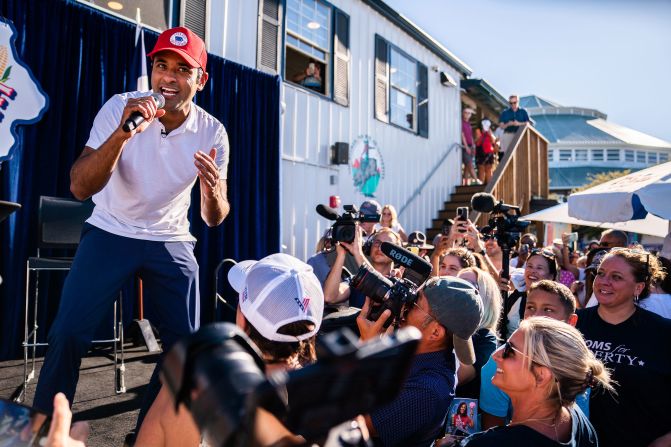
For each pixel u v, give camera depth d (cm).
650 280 268
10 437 69
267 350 133
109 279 218
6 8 453
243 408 50
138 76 538
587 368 170
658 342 253
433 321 191
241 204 653
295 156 770
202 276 597
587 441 181
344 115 873
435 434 184
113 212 228
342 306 337
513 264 677
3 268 446
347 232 318
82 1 508
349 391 52
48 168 479
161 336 240
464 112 1302
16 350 453
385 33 995
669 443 226
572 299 286
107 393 358
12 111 454
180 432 125
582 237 1509
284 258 146
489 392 242
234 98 651
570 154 2991
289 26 780
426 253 695
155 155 229
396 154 1012
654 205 441
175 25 611
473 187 1189
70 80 500
